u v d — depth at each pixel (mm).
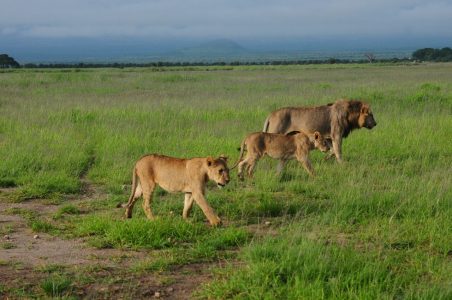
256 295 6020
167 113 19375
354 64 89188
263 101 23531
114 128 16422
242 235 7902
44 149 13383
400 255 7285
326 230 8070
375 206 9258
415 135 15203
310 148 11938
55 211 9625
